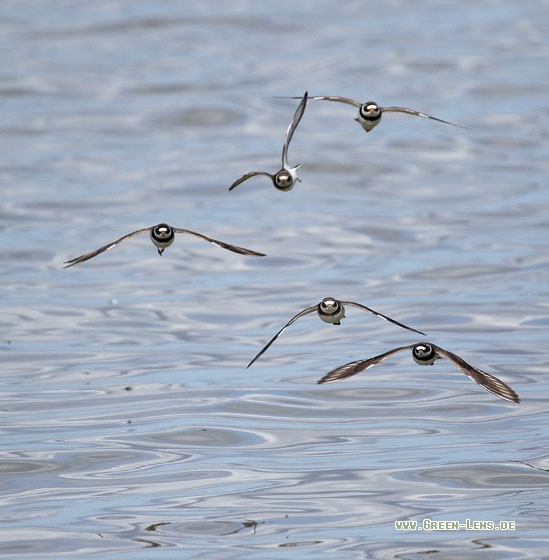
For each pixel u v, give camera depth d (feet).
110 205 96.99
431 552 38.88
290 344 66.49
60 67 141.59
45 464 48.49
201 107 126.72
